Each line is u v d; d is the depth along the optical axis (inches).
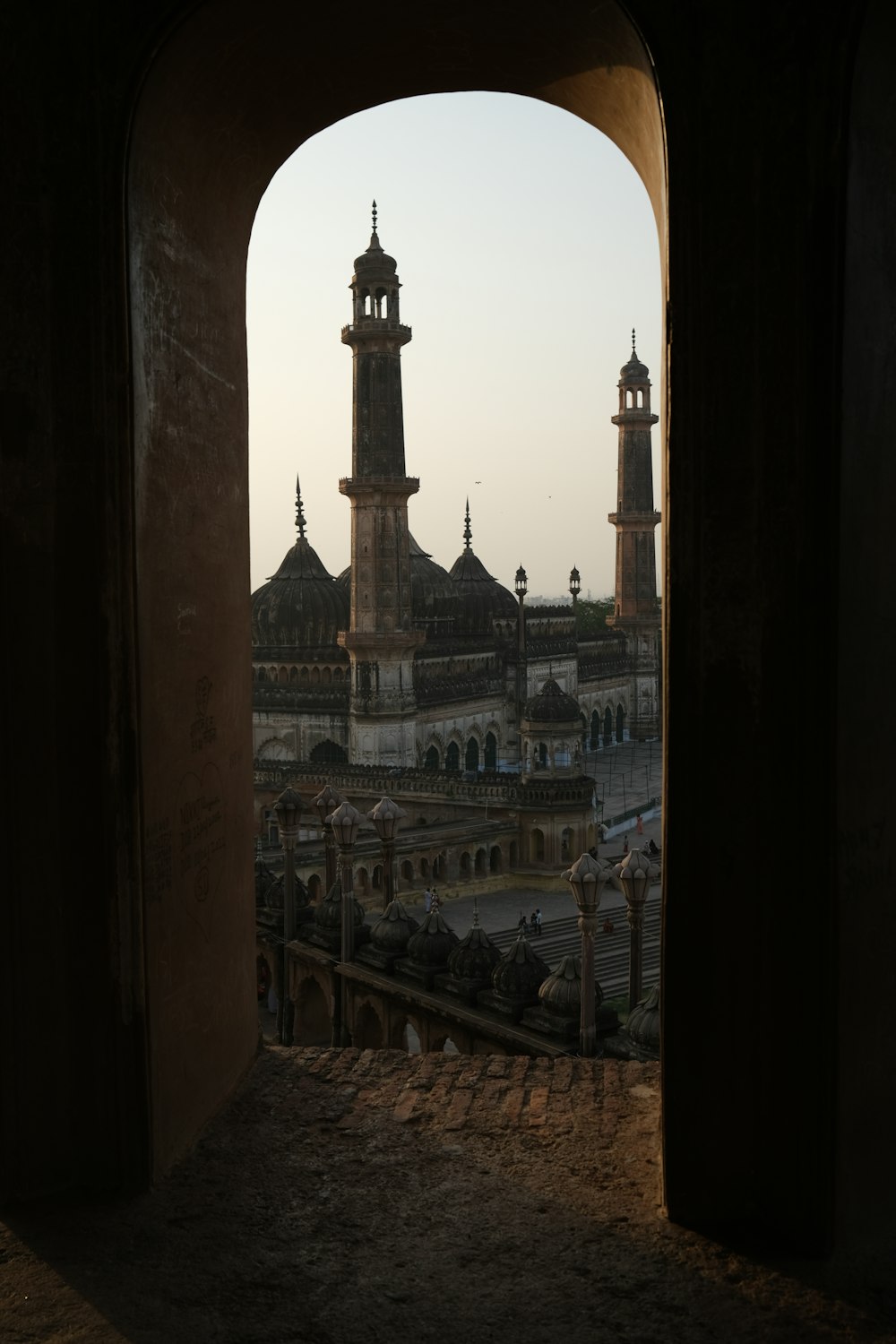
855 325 194.2
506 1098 256.5
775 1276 190.5
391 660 2714.1
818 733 192.7
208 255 255.1
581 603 5802.2
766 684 197.8
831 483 190.2
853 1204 202.4
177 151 231.3
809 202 188.5
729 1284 187.5
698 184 193.9
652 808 2645.2
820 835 193.5
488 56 250.5
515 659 3238.2
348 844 584.7
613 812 2623.0
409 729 2751.0
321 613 3036.4
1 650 213.2
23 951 216.5
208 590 254.7
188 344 242.4
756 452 195.3
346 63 249.1
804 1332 175.0
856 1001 201.9
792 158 189.9
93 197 207.3
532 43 238.2
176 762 233.3
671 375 197.8
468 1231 201.3
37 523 212.5
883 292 203.5
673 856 203.6
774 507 195.2
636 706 4035.4
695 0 192.2
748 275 193.6
